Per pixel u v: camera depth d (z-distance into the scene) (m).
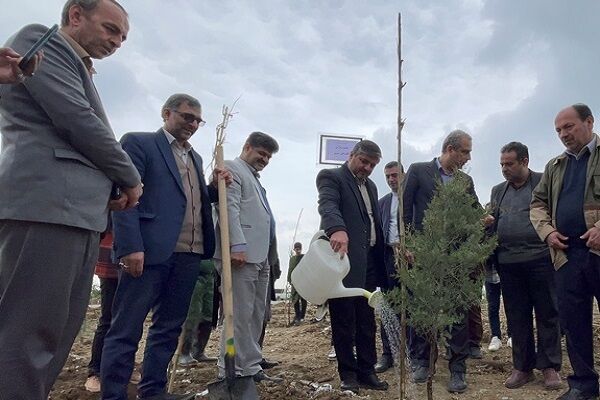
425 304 3.29
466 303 3.38
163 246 3.53
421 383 4.68
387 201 6.16
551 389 4.52
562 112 4.12
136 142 3.63
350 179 4.52
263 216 4.33
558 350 4.61
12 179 2.17
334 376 4.95
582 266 4.00
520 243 4.69
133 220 3.42
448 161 4.80
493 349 6.13
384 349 5.35
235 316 4.16
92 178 2.35
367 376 4.45
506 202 4.94
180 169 3.83
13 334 2.13
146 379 3.61
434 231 3.34
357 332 4.50
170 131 3.82
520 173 4.84
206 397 3.90
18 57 1.97
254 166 4.55
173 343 3.75
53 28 2.02
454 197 3.35
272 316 11.56
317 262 3.92
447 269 3.30
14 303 2.15
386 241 6.00
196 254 3.88
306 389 4.45
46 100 2.20
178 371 5.16
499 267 4.85
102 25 2.59
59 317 2.23
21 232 2.18
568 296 4.08
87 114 2.28
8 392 2.09
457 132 4.80
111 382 3.34
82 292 2.40
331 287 3.90
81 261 2.33
